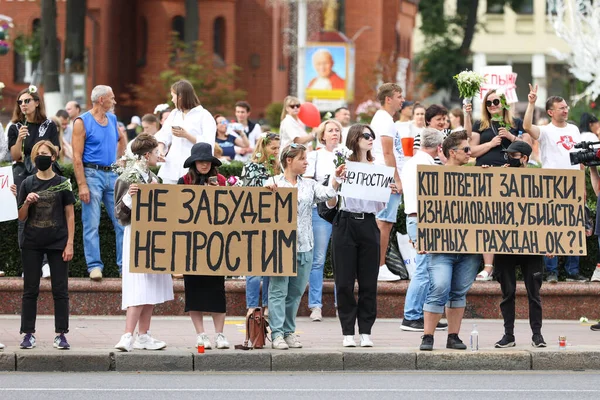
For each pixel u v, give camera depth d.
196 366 16.47
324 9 75.38
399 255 21.75
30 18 78.62
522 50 110.62
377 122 20.45
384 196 17.25
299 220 17.30
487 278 21.67
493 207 17.36
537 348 17.28
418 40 103.75
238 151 26.88
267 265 16.92
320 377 15.98
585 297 21.38
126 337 16.69
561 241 17.50
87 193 20.66
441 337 18.78
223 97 63.53
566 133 20.98
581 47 36.38
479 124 20.38
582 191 17.59
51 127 20.45
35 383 15.19
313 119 27.61
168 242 16.75
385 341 18.25
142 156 17.12
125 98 81.62
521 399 14.22
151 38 81.38
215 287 16.91
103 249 22.02
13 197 17.75
